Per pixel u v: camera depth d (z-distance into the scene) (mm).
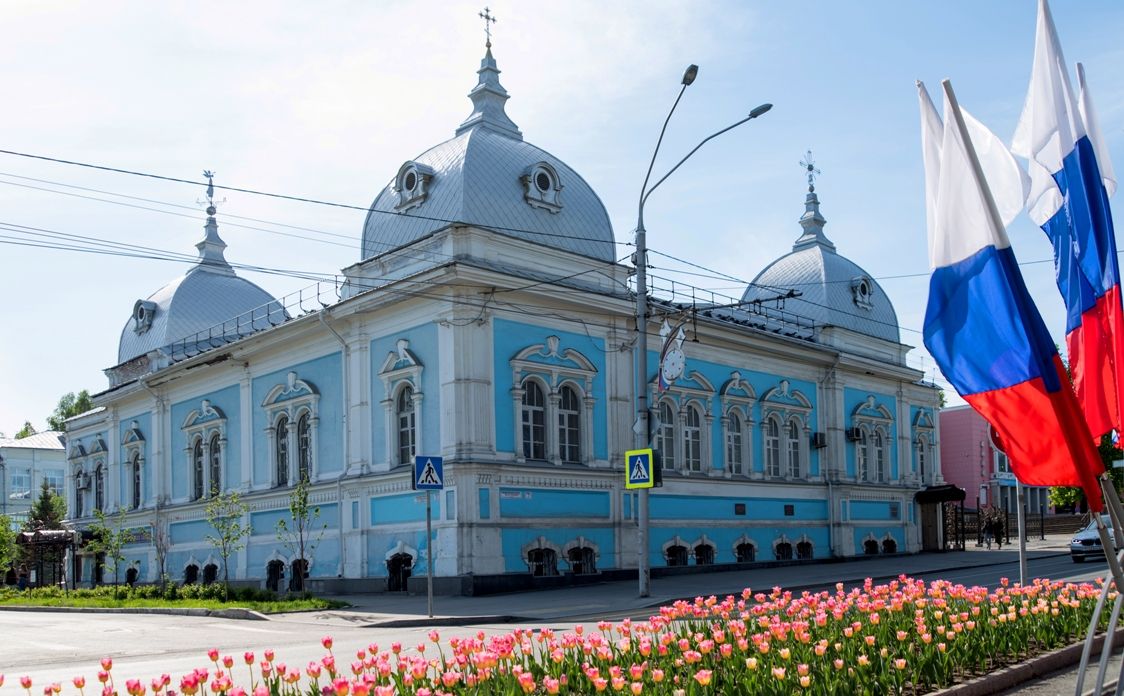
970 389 6965
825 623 9680
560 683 7449
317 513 28938
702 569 32625
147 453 41469
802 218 44781
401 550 27562
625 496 29891
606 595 24047
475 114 31578
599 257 30406
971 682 8578
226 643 16609
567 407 29234
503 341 27484
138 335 43562
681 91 21453
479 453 26359
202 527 37500
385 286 27938
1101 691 6930
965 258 6996
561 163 31250
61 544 44594
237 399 35969
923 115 7465
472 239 27188
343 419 30406
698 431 33938
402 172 29922
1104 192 7945
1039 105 8039
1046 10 7992
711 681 7266
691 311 32531
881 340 42562
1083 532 33156
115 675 12664
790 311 41375
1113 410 7777
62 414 84938
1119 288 7684
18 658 15133
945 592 12297
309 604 23266
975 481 63688
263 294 44844
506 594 25500
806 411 38344
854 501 39750
